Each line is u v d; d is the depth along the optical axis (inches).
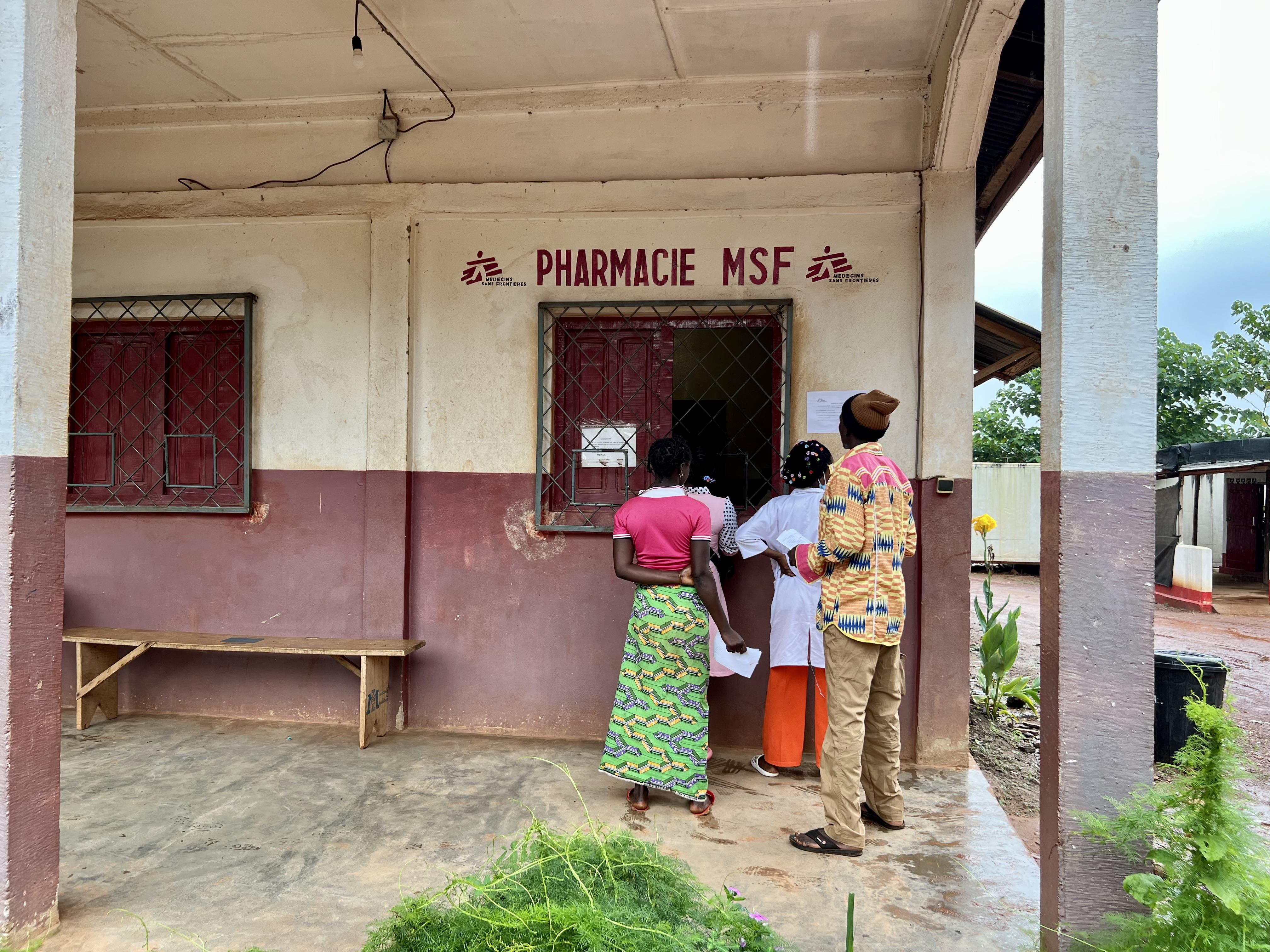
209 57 155.1
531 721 167.6
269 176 175.9
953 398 153.7
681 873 74.6
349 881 107.7
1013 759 171.9
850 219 159.6
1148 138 76.8
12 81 90.1
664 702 130.2
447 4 134.9
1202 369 791.1
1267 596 521.0
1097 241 77.2
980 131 144.9
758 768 150.6
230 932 95.7
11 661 89.6
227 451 180.4
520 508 168.2
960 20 129.1
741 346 181.6
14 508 90.0
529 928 59.4
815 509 140.1
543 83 164.1
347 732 168.6
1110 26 77.2
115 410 184.2
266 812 129.7
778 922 99.0
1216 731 68.3
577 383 170.6
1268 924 62.7
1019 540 623.5
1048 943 79.7
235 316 177.8
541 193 166.1
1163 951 66.4
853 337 159.9
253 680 176.4
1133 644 76.0
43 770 93.4
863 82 157.9
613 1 133.3
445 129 169.9
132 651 175.2
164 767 148.7
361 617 172.2
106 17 141.1
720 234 163.0
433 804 133.0
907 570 157.6
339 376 173.0
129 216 177.8
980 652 270.1
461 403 169.6
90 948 92.0
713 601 129.6
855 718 116.3
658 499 132.8
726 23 139.8
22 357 90.5
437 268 169.8
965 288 153.4
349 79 163.5
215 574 177.2
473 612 169.3
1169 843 69.0
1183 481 538.6
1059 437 77.8
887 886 108.3
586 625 166.2
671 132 164.2
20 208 90.1
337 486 173.2
